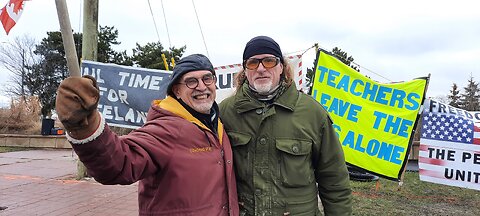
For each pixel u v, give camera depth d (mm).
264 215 2055
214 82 2018
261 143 2131
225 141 2080
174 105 1926
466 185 6148
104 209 5484
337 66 5844
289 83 2268
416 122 5613
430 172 6383
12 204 5695
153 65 22609
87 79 1304
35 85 36156
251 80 2207
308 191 2170
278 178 2090
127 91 6473
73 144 1320
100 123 1358
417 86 5641
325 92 5852
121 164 1463
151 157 1656
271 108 2162
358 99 5781
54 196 6242
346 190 2316
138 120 6488
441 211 5723
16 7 4504
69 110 1236
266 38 2221
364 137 5762
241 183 2154
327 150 2264
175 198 1747
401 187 7473
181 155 1760
